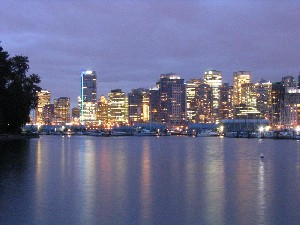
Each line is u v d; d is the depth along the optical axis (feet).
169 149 380.58
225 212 101.04
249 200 115.34
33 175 163.53
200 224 90.48
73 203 110.32
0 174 165.37
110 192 126.62
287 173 177.88
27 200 113.39
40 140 549.13
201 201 113.70
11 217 95.30
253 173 177.27
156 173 175.11
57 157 256.32
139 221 92.79
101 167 198.39
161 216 97.09
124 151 340.18
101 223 91.09
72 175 165.37
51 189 130.82
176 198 117.80
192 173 175.83
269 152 338.13
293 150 369.50
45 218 94.63
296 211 102.17
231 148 406.21
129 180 152.46
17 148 337.72
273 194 124.47
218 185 141.59
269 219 94.63
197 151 348.18
